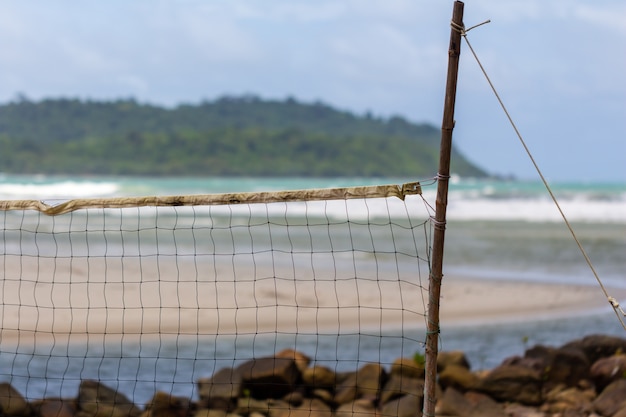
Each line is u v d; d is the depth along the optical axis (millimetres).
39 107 178750
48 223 23750
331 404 7844
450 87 5008
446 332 11391
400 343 10477
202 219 27859
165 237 21094
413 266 16781
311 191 5438
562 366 8641
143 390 8164
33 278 13219
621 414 7379
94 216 26984
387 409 7484
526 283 15477
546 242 23000
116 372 8719
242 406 7477
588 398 8188
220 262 16391
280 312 11711
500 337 11172
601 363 8711
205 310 11547
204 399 7578
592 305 13633
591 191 58438
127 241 19812
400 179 160125
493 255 19797
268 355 9578
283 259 17438
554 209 37625
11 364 8852
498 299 13828
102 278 13609
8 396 7230
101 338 10031
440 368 8555
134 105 188875
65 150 148875
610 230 26828
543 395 8273
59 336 10000
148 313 11258
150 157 150375
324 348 10062
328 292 13336
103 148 150750
